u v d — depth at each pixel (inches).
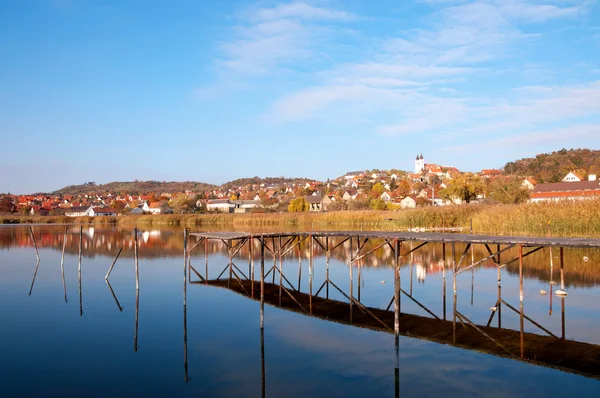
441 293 943.0
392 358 566.9
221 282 1175.6
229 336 676.1
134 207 7662.4
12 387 506.0
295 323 738.8
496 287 990.4
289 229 2822.3
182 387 496.1
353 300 897.5
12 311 861.8
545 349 581.0
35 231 3329.2
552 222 1635.1
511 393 460.8
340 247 1972.2
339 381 501.7
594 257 1364.4
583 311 757.9
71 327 744.3
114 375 535.2
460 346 603.2
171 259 1651.1
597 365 522.3
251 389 486.0
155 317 799.7
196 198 7091.5
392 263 1419.8
